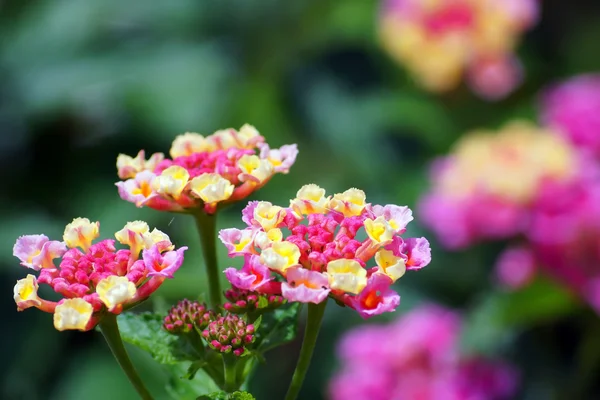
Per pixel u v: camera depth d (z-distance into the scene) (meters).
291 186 6.90
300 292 2.38
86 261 2.58
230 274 2.49
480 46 7.07
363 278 2.41
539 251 5.44
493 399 5.55
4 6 7.16
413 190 6.91
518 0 7.09
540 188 5.46
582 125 6.13
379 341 5.78
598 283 5.31
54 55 6.98
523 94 8.53
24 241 2.64
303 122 7.44
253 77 7.38
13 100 6.80
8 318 6.14
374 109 7.32
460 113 7.43
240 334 2.73
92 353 6.18
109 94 6.83
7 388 5.98
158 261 2.54
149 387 4.12
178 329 2.85
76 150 6.69
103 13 7.20
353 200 2.67
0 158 6.62
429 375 5.63
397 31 7.17
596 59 9.21
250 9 7.43
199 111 6.82
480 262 6.44
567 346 5.83
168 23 7.27
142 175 2.88
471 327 5.68
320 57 7.70
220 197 2.77
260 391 6.25
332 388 5.87
